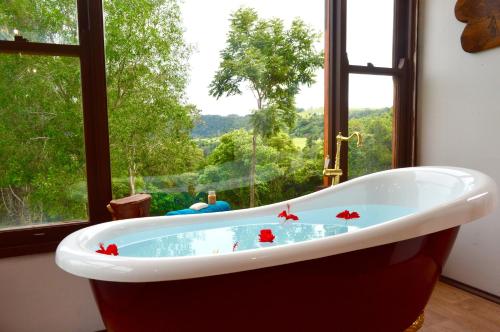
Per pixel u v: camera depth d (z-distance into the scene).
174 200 1.86
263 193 2.09
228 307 0.95
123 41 1.69
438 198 1.61
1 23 1.47
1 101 1.50
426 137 2.31
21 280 1.50
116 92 1.69
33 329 1.53
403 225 1.01
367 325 1.15
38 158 1.57
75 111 1.61
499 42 1.83
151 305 0.90
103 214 1.67
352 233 0.98
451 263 2.15
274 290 0.97
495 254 1.91
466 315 1.77
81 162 1.64
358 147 2.27
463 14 2.01
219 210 1.77
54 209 1.61
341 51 2.11
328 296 1.03
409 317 1.25
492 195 1.21
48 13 1.54
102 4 1.61
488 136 1.94
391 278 1.10
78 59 1.60
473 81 2.01
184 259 0.86
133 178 1.76
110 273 0.84
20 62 1.51
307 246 0.92
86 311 1.61
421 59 2.32
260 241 1.50
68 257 0.92
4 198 1.53
